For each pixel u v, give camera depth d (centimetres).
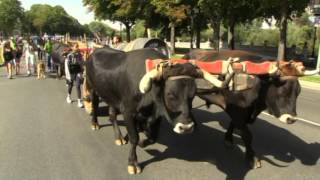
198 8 1959
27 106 604
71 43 935
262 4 1270
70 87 636
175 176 321
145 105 304
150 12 2559
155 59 308
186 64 270
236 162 354
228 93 332
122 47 620
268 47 1914
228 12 1641
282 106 309
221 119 511
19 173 326
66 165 345
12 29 5753
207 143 408
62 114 548
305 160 362
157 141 411
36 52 1166
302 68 307
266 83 318
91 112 500
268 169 339
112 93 362
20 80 959
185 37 3625
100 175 323
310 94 820
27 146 397
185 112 259
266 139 427
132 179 315
